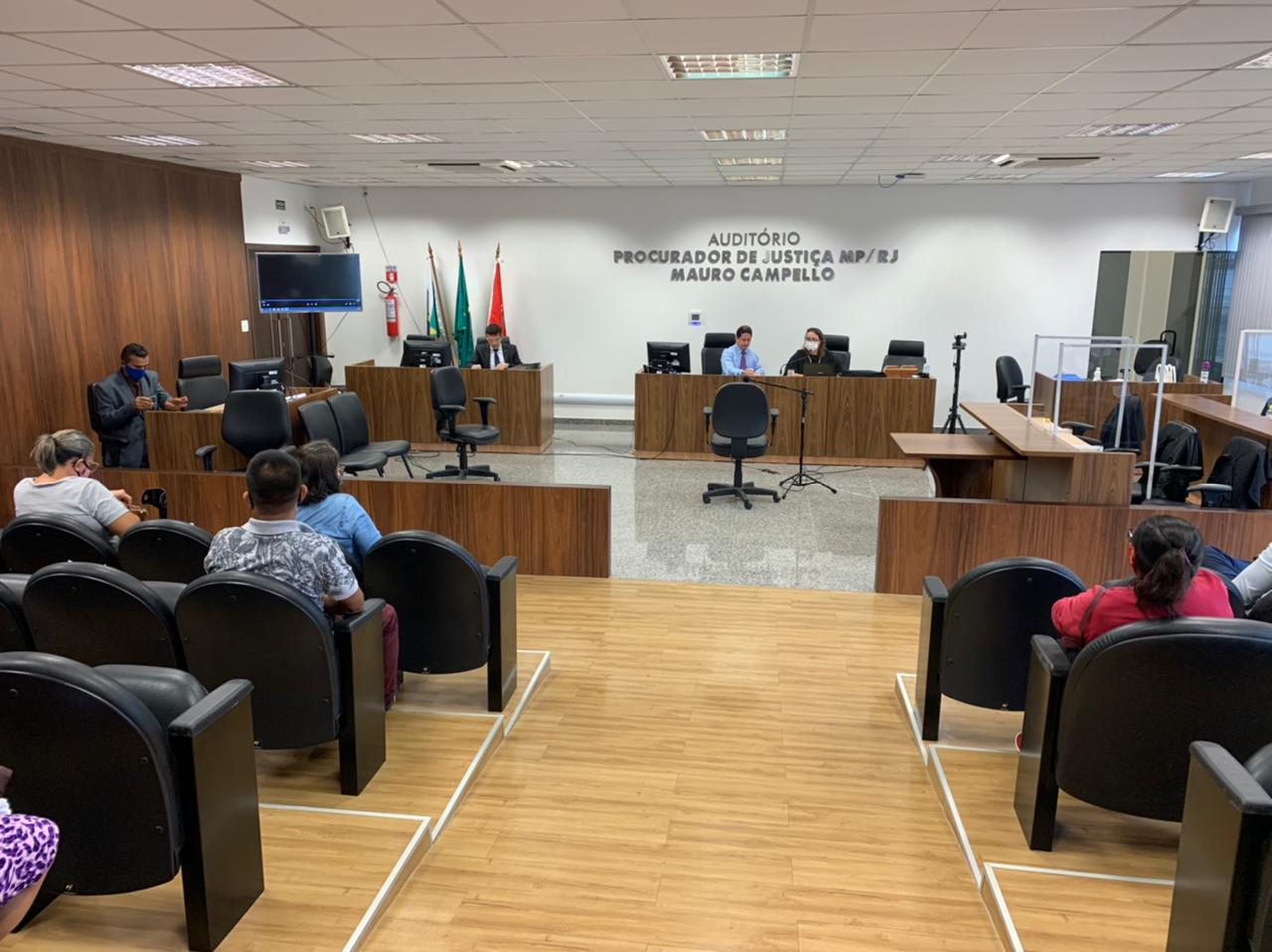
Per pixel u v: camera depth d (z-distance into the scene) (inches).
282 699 104.3
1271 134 262.8
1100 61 174.7
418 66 182.9
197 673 103.4
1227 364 420.2
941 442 250.8
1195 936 69.6
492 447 378.6
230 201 396.5
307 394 313.0
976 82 195.3
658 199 439.5
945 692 125.9
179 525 126.5
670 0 138.5
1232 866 63.6
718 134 272.2
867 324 439.2
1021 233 421.7
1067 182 405.4
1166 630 82.9
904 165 344.8
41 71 188.4
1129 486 191.6
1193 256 410.3
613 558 230.7
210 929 82.6
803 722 142.3
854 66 181.2
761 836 110.8
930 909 97.0
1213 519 184.2
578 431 441.1
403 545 124.8
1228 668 82.6
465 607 129.8
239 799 86.0
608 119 245.9
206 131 271.3
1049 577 114.3
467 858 105.1
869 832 112.0
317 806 111.0
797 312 442.3
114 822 75.3
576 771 126.2
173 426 273.1
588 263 449.7
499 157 329.4
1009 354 432.5
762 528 262.7
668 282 446.6
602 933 92.4
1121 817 109.7
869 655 169.5
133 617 101.0
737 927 93.7
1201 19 145.0
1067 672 96.3
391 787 116.2
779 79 193.3
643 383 360.5
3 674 69.9
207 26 152.9
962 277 428.8
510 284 456.4
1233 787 64.1
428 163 349.7
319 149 311.7
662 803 118.2
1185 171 359.3
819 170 362.6
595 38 161.5
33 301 289.4
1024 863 100.4
